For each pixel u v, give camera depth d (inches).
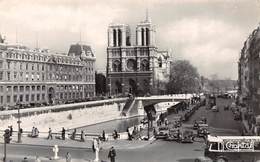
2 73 5954.7
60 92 7514.8
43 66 7027.6
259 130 3169.3
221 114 5728.3
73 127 5551.2
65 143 2832.2
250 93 5187.0
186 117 4798.2
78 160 2219.5
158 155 2417.6
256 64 4345.5
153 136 3213.6
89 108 6136.8
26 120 4456.2
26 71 6550.2
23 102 6382.9
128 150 2593.5
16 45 7012.8
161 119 4537.4
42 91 6919.3
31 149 2610.7
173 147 2723.9
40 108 4739.2
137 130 3580.2
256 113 4060.0
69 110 5477.4
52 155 2394.2
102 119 6628.9
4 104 5930.1
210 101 7805.1
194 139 3132.4
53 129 5012.3
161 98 7682.1
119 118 7377.0
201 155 2411.4
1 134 3250.5
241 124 4392.2
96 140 2564.0
